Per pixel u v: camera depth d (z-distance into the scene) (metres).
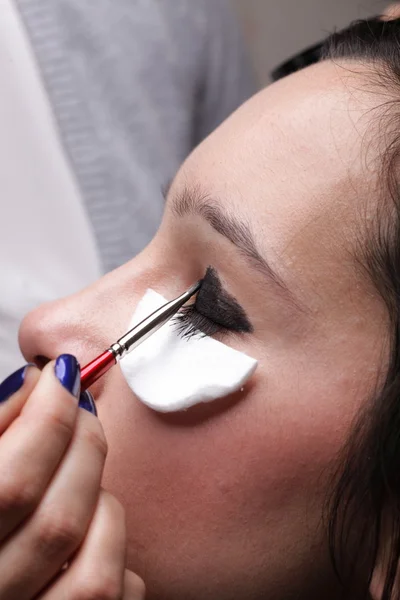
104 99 1.26
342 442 0.69
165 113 1.31
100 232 1.25
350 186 0.68
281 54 1.82
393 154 0.68
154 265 0.78
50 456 0.61
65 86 1.24
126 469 0.73
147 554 0.73
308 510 0.71
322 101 0.72
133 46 1.28
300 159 0.70
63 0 1.24
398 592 0.72
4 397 0.63
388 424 0.68
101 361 0.66
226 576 0.73
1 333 1.22
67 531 0.61
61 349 0.76
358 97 0.71
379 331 0.68
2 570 0.61
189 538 0.72
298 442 0.70
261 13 1.79
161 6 1.31
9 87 1.23
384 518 0.71
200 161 0.74
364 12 1.81
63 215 1.26
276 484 0.70
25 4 1.23
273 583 0.73
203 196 0.71
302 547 0.72
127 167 1.26
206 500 0.71
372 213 0.68
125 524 0.68
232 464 0.70
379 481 0.69
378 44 0.80
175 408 0.69
